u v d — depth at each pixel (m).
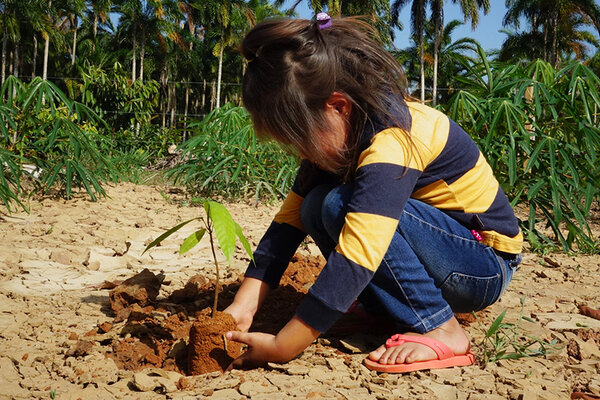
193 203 4.50
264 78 1.25
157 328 1.60
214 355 1.38
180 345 1.47
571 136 3.45
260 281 1.55
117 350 1.49
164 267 2.55
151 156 9.75
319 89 1.23
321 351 1.50
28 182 4.78
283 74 1.23
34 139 4.96
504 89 3.26
